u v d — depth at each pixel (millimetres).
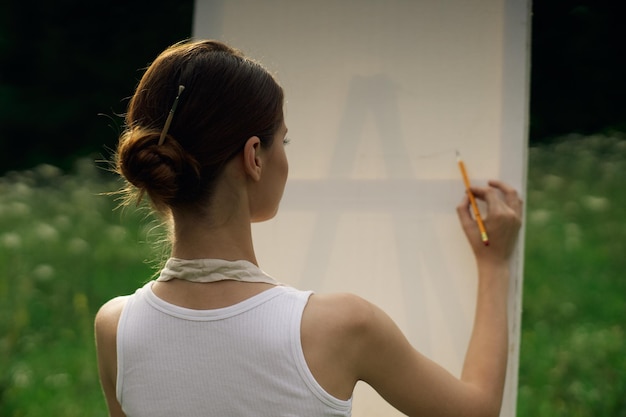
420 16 1979
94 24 7895
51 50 7930
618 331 4355
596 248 5145
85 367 4262
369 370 1311
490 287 1742
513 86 1890
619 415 3791
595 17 7340
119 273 5121
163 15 7809
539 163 6164
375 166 1990
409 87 1974
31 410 3959
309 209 2035
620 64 7332
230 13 2129
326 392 1242
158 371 1275
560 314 4562
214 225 1290
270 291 1271
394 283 1952
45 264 5195
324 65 2049
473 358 1624
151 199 1302
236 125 1264
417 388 1354
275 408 1227
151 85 1292
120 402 1326
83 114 7734
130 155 1242
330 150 2029
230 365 1242
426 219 1935
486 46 1917
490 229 1771
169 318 1289
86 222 5609
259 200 1336
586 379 4012
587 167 5977
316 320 1253
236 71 1271
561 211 5535
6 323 4633
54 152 7633
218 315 1260
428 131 1948
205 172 1268
